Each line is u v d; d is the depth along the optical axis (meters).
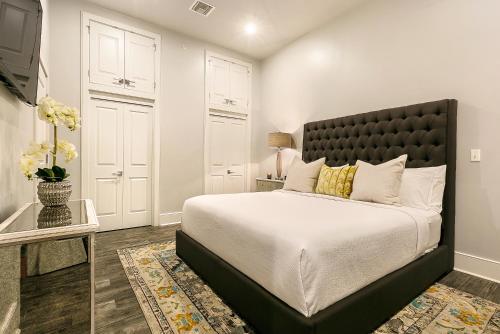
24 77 1.47
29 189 2.00
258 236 1.51
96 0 3.31
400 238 1.72
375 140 2.97
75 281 1.25
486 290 2.01
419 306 1.75
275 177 4.71
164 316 1.63
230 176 4.76
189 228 2.43
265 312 1.38
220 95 4.55
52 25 3.12
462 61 2.40
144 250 2.80
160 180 3.94
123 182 3.69
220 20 3.72
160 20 3.75
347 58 3.44
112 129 3.59
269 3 3.30
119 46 3.58
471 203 2.35
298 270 1.21
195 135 4.29
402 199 2.41
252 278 1.55
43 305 1.24
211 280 1.95
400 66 2.86
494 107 2.22
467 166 2.37
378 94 3.07
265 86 4.96
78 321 1.28
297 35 4.12
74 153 1.66
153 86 3.85
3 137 1.41
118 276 2.17
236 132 4.84
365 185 2.49
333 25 3.63
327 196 2.77
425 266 1.94
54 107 1.53
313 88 3.95
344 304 1.28
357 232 1.49
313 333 1.13
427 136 2.51
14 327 1.20
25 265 1.22
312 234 1.35
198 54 4.28
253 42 4.38
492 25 2.22
